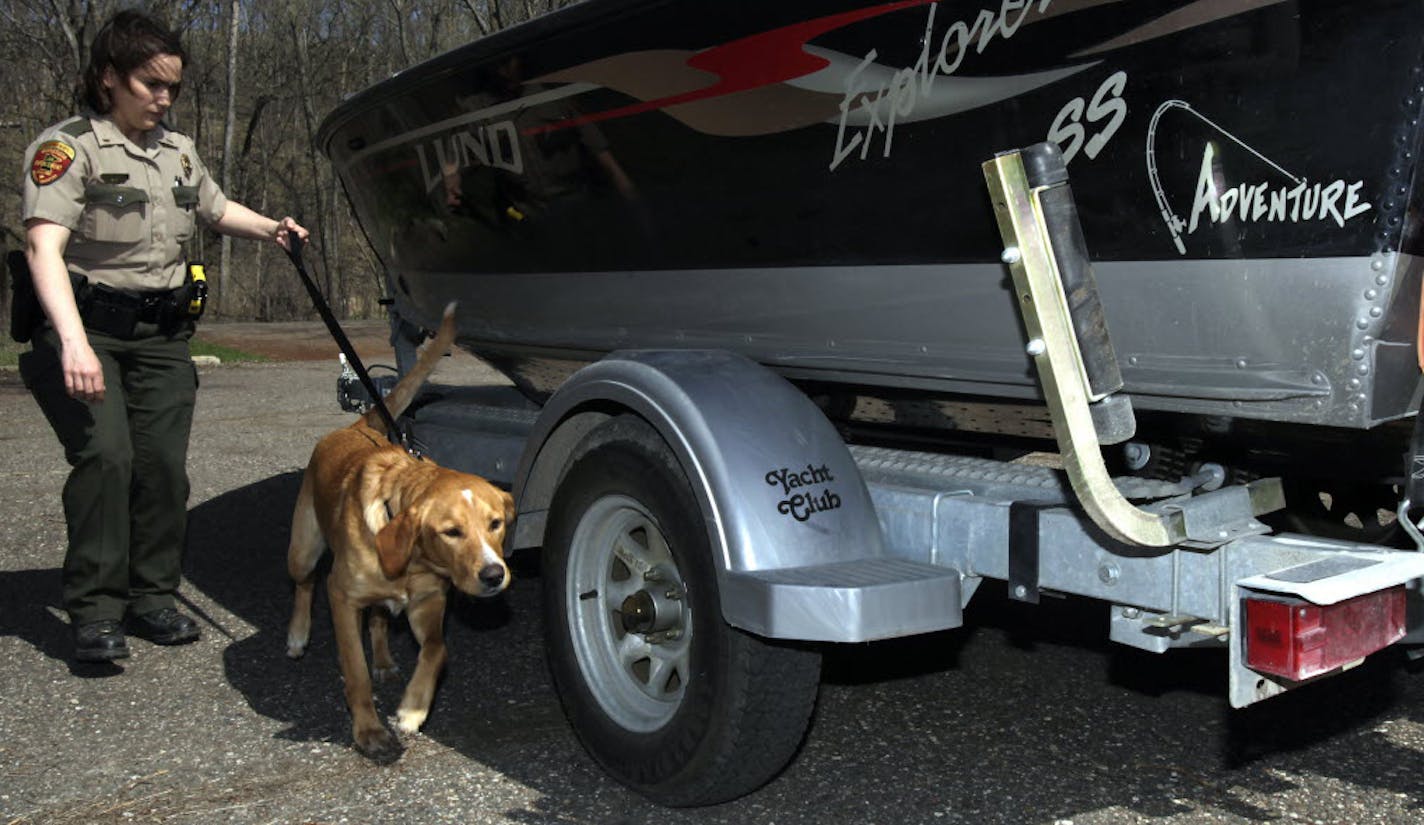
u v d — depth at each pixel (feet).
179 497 14.66
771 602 9.08
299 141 136.56
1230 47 7.75
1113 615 9.04
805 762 11.12
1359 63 7.34
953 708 12.37
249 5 119.65
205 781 10.93
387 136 15.05
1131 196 8.41
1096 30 8.28
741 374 10.48
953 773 10.83
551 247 13.19
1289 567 8.07
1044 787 10.50
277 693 13.23
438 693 13.14
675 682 10.94
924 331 10.03
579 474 11.09
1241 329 8.16
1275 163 7.75
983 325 9.59
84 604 13.66
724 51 10.37
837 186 10.05
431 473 11.46
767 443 9.91
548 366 14.98
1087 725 11.87
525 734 11.98
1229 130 7.88
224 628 15.56
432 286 16.03
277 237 14.85
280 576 18.03
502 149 13.06
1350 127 7.45
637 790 10.39
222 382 45.34
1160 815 9.92
